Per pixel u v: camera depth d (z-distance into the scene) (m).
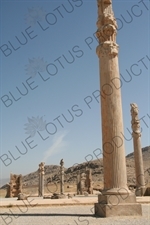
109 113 15.52
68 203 22.83
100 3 17.77
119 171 14.85
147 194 31.55
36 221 13.04
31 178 149.38
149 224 11.65
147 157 127.12
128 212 14.17
